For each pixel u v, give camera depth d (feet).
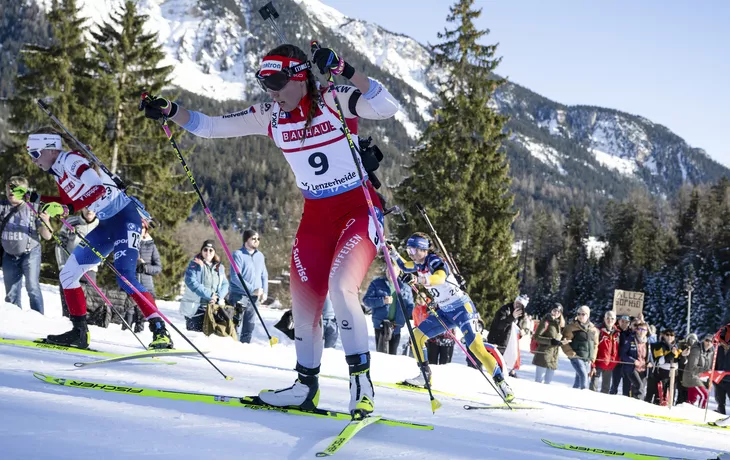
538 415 14.55
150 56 82.48
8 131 75.15
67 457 6.06
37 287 22.06
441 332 18.07
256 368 14.69
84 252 14.24
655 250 195.83
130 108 79.51
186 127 9.85
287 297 113.80
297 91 8.98
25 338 15.28
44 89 76.74
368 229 9.13
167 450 6.69
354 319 8.70
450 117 84.38
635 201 216.13
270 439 7.59
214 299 22.72
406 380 17.98
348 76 8.77
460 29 85.66
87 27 81.71
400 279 17.38
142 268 22.18
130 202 14.40
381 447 7.72
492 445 8.81
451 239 81.20
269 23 9.52
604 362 31.78
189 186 82.23
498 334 28.45
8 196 21.63
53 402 8.27
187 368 13.01
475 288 81.30
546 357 30.73
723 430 20.11
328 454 7.12
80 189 13.48
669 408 25.58
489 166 83.05
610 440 11.50
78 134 75.46
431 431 9.09
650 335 37.63
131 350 15.39
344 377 15.93
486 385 20.85
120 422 7.62
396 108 9.00
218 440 7.29
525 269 279.08
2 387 8.92
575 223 260.21
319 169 9.20
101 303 21.13
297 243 9.53
